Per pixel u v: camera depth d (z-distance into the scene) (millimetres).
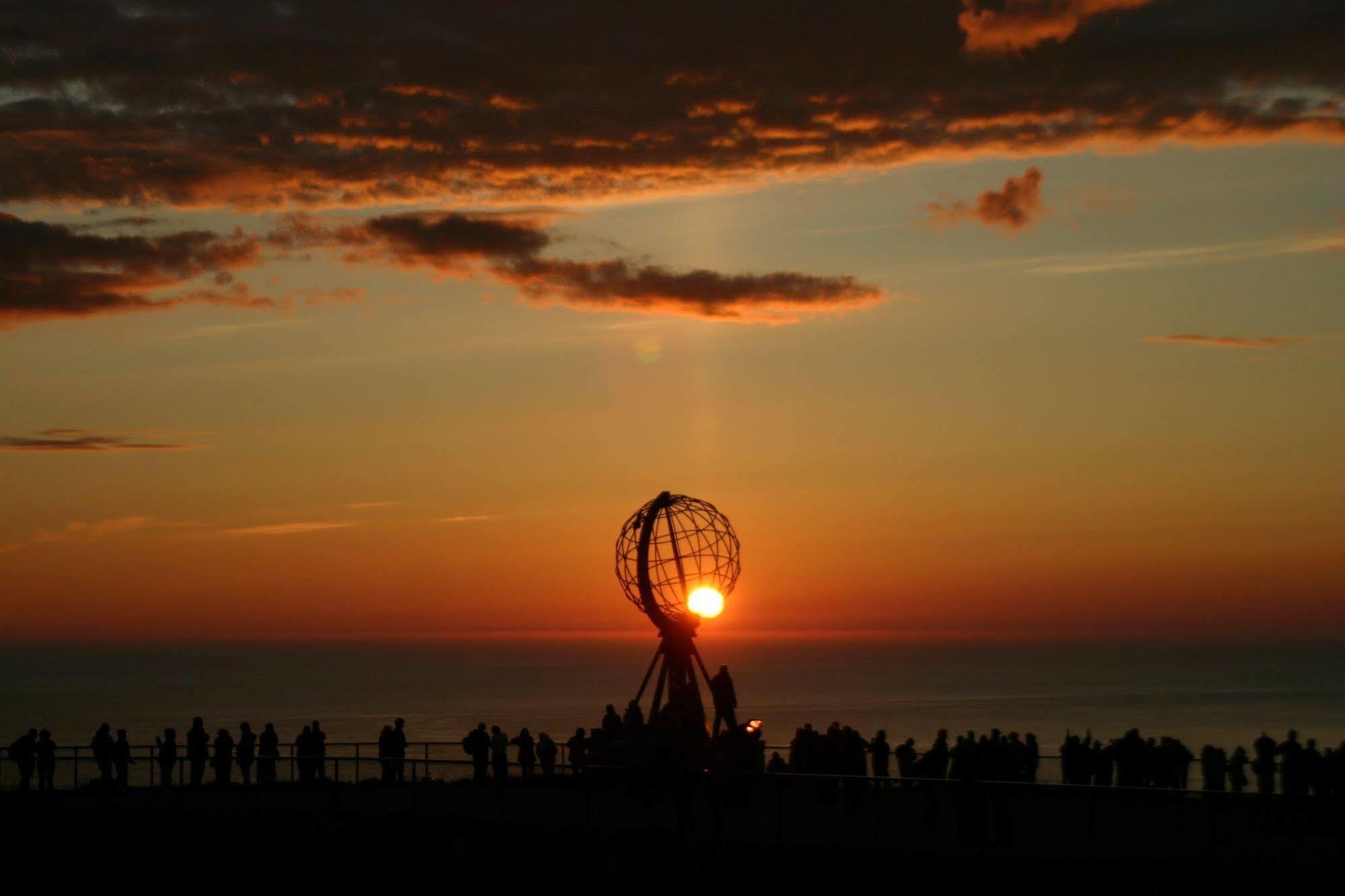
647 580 31359
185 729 178750
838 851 23391
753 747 26859
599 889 24453
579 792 28828
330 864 27094
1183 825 21203
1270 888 19938
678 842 25062
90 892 27125
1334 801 20672
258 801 30609
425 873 26172
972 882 22062
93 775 33406
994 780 25062
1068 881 21469
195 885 27094
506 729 182625
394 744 32156
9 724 187750
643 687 31156
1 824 29469
